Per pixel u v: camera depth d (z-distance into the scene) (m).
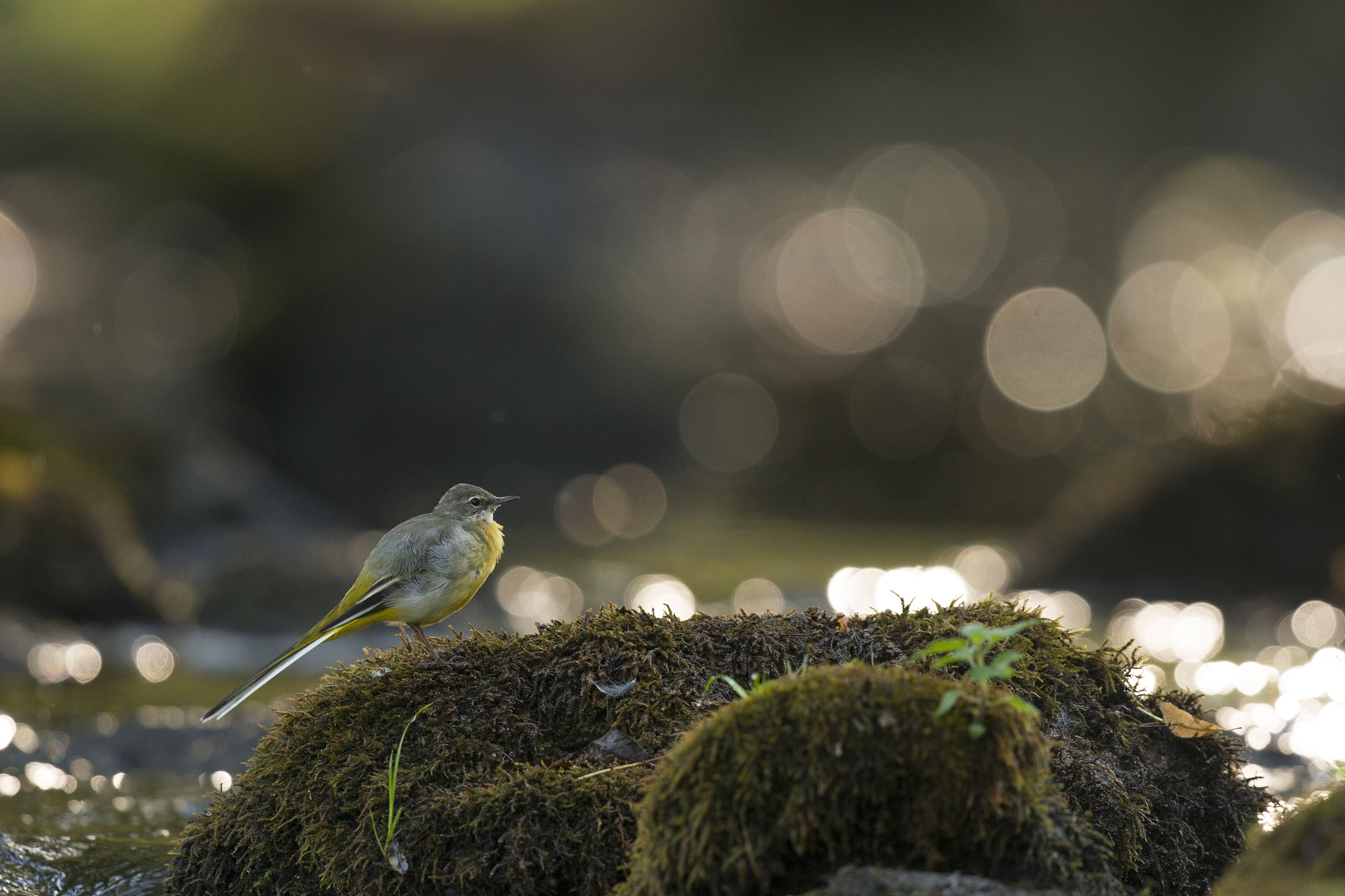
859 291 27.81
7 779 6.71
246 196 25.45
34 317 20.08
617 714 4.04
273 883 4.00
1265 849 3.12
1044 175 31.08
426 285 23.25
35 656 10.05
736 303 26.86
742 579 14.53
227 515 16.27
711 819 3.06
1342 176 27.20
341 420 22.44
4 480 11.80
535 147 28.66
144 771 6.95
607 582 14.57
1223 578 12.33
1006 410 24.28
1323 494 12.19
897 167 32.09
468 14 28.98
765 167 31.91
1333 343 21.20
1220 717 7.67
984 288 27.95
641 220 27.41
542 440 23.12
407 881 3.71
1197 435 13.33
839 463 23.53
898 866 3.04
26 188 25.25
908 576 14.02
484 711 4.10
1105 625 11.45
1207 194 28.06
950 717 3.06
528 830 3.65
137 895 4.95
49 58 26.77
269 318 22.88
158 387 18.16
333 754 4.08
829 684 3.14
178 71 26.88
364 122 26.81
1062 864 3.04
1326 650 10.06
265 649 11.17
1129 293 26.19
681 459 23.62
